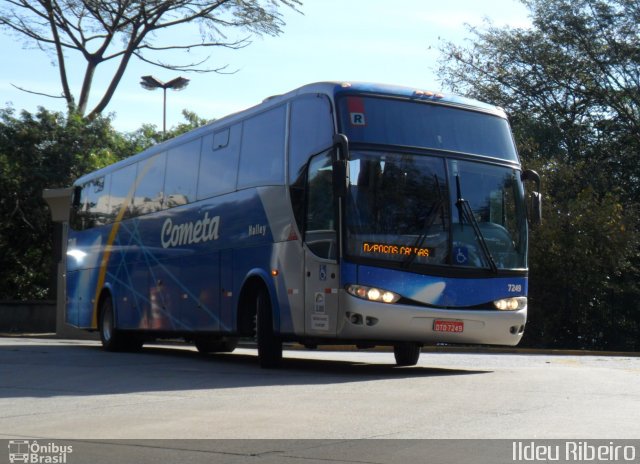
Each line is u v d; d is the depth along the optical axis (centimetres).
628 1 4162
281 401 1013
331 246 1354
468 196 1430
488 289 1418
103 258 2275
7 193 3981
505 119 1516
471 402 999
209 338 2106
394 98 1412
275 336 1498
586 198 3288
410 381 1260
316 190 1398
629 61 4175
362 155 1362
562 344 3350
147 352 2183
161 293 1948
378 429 804
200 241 1772
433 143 1423
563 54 4303
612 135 4241
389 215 1365
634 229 3375
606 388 1158
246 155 1622
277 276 1482
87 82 4403
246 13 4222
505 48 4384
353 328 1330
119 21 4297
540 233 3153
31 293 4412
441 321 1374
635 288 3403
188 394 1100
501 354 2291
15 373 1445
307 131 1435
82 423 865
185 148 1891
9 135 4031
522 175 1516
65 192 3222
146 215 2048
